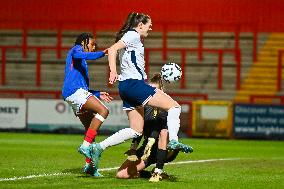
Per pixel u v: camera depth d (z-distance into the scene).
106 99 25.05
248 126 52.53
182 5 77.38
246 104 52.62
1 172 25.64
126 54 22.06
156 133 22.95
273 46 72.25
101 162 31.17
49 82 69.50
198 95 57.78
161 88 24.34
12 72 70.44
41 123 54.12
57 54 72.44
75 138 48.94
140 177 23.97
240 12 76.56
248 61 70.50
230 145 46.12
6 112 54.56
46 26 77.12
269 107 52.31
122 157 34.19
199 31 71.62
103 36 74.62
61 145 41.94
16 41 74.81
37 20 76.94
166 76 24.12
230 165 30.94
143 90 21.95
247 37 72.94
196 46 73.06
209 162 32.28
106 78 68.75
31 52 72.94
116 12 78.38
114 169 27.62
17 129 54.44
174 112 21.78
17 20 71.31
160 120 22.94
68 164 29.52
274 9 75.75
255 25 69.75
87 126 26.20
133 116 22.58
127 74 22.17
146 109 23.27
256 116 52.47
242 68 69.12
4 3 78.62
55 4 78.69
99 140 46.88
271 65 69.69
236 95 65.94
